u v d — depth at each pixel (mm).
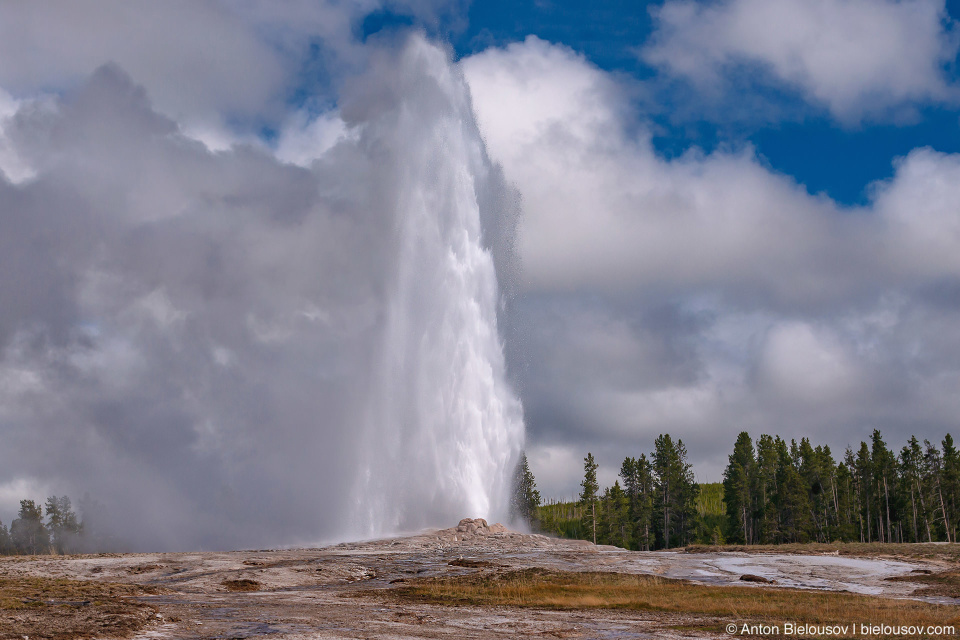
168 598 34906
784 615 30141
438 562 49719
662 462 129125
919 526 122000
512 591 37156
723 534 141375
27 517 134375
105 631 24234
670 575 44500
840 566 48000
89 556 53031
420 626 27516
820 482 124875
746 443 129000
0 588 34062
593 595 35844
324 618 28938
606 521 127000
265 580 41156
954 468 119750
